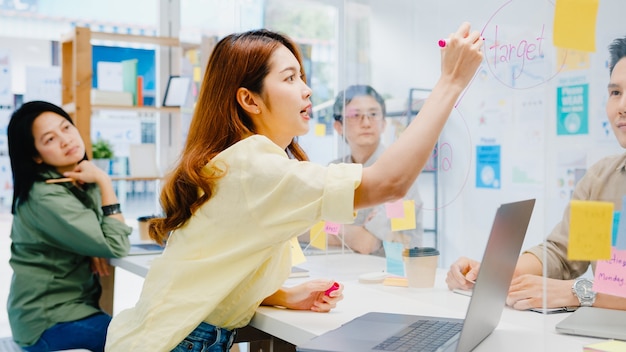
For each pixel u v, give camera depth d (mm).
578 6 954
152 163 3387
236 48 1342
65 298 2314
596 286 1110
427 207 1596
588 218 934
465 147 1480
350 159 1836
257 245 1189
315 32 2428
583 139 1062
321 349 1013
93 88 3514
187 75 3678
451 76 1116
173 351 1298
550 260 1195
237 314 1327
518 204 1005
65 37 3174
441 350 999
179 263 1260
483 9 1413
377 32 1729
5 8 3338
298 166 1142
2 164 3309
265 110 1342
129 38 3355
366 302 1445
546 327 1134
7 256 3340
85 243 2262
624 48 1040
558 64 1066
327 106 2314
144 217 2869
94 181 2436
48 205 2242
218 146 1306
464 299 1438
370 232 1817
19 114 2326
